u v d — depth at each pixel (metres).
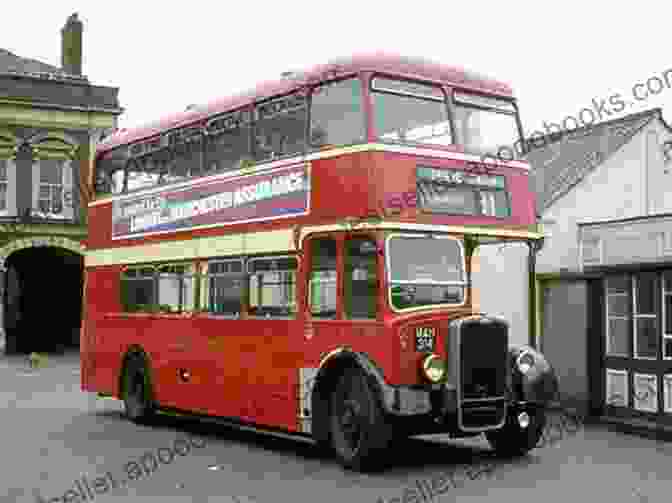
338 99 11.38
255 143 12.94
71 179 38.25
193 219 14.33
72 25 40.88
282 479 10.54
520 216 11.90
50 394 21.91
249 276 12.89
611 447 13.09
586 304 16.50
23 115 37.66
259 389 12.54
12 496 9.69
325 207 11.40
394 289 10.61
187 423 16.14
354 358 10.76
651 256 16.92
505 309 19.33
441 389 10.59
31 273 40.22
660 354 14.95
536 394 11.43
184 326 14.42
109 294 16.88
